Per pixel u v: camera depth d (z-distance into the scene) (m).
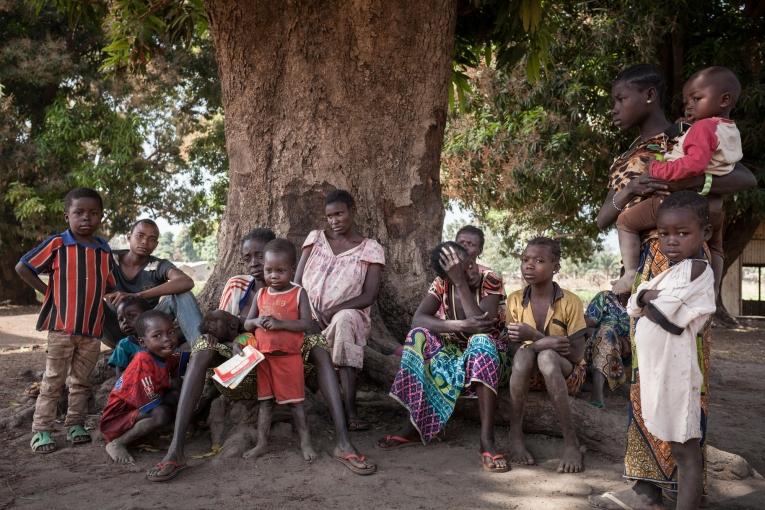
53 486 3.33
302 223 5.18
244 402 4.07
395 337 5.11
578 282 42.50
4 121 15.59
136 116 16.38
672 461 2.92
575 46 11.81
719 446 4.11
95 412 4.61
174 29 7.47
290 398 3.70
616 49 11.61
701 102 2.95
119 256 4.84
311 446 3.69
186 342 4.59
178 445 3.50
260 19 5.14
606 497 3.04
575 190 12.80
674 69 12.09
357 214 5.17
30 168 15.86
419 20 5.24
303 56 5.15
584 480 3.39
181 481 3.38
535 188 12.80
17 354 8.20
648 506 2.98
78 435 4.05
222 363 3.79
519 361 3.70
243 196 5.35
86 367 4.15
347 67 5.17
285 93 5.22
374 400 4.55
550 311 3.82
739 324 14.33
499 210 15.80
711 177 2.87
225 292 4.44
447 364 3.89
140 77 16.64
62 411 4.66
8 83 15.86
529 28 6.56
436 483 3.33
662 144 3.07
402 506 3.04
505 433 4.10
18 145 15.79
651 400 2.76
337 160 5.17
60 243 4.09
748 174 2.93
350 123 5.19
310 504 3.05
